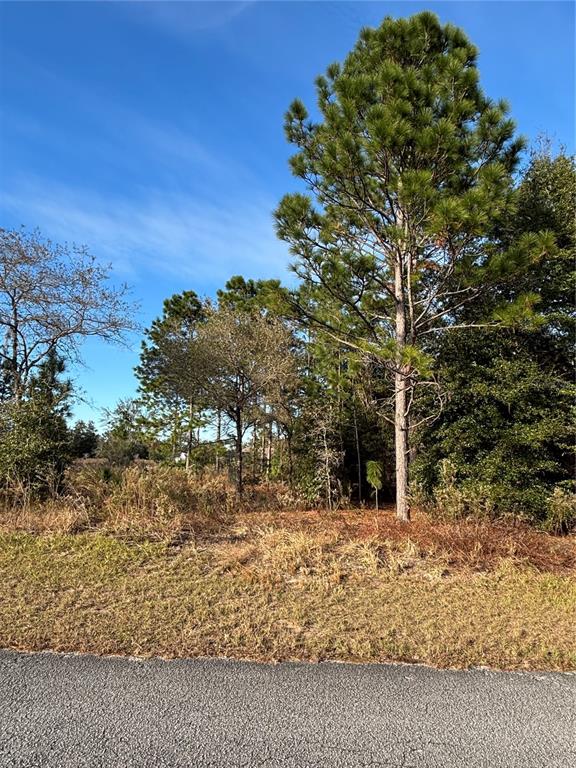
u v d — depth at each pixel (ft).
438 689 10.89
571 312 33.58
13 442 28.07
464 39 25.59
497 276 24.26
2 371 33.99
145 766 8.12
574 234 32.68
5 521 24.68
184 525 25.13
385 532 24.89
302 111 26.40
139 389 59.82
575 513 29.37
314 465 42.06
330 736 9.06
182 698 10.25
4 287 33.45
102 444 52.70
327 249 26.78
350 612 15.52
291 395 45.14
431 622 14.79
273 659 12.21
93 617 14.46
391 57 25.39
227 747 8.66
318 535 24.31
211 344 40.34
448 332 33.99
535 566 21.27
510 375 31.48
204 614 14.82
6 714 9.57
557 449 33.01
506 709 10.11
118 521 24.54
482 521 26.53
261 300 28.91
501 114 24.21
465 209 21.58
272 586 17.67
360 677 11.38
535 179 36.19
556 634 14.12
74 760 8.22
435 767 8.29
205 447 57.00
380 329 31.53
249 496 39.99
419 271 28.14
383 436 45.14
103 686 10.69
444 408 33.09
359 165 24.50
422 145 22.58
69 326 36.22
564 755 8.65
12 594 16.19
